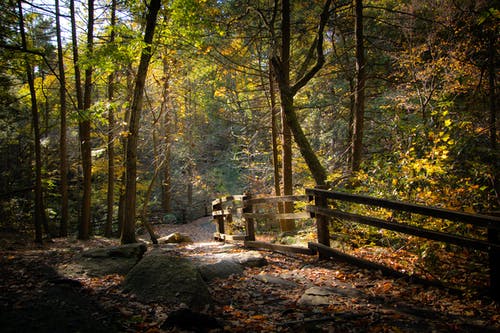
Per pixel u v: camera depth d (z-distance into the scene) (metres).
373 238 6.27
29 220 16.73
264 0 14.04
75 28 12.82
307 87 16.77
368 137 13.90
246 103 19.34
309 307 4.08
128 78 14.59
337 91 15.91
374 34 14.71
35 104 11.09
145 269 4.73
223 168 29.64
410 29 10.84
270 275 5.54
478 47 9.81
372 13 14.25
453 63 9.88
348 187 8.52
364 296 4.31
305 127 17.59
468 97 10.66
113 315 3.80
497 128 9.05
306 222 11.48
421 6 10.54
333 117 15.50
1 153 18.39
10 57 10.11
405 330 3.35
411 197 5.87
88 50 10.07
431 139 6.64
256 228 15.32
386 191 6.29
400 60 10.75
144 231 22.02
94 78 14.11
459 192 5.50
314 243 6.27
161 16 12.45
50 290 4.53
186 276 4.48
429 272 4.65
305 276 5.40
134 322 3.62
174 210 27.75
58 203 19.67
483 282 4.33
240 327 3.57
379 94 13.77
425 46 10.33
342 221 6.79
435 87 10.09
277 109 14.02
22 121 19.58
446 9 9.91
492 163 6.96
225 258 6.44
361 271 5.26
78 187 19.52
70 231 20.38
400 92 11.88
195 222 25.11
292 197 6.73
